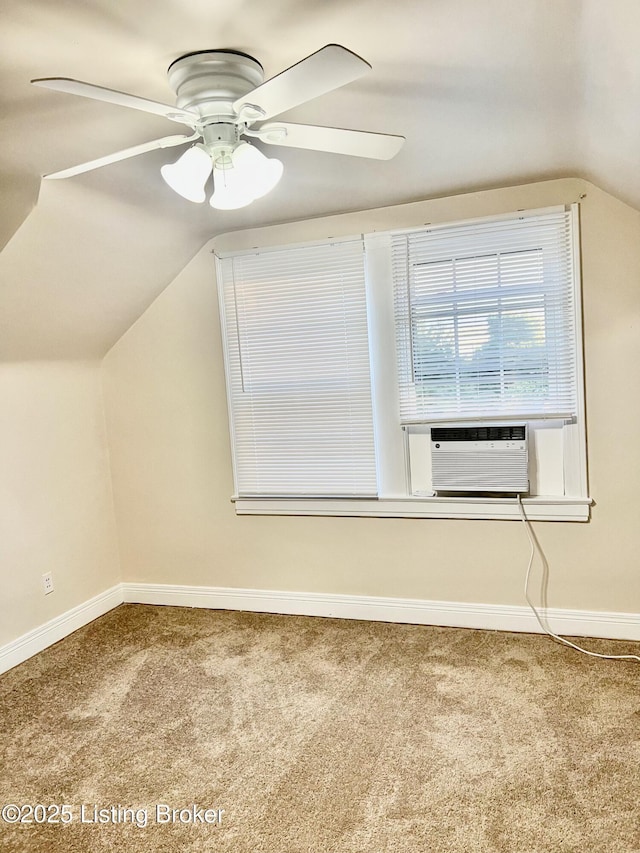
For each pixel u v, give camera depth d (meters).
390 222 2.85
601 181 2.43
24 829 1.77
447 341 2.83
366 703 2.33
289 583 3.25
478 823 1.70
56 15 1.26
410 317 2.87
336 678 2.53
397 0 1.27
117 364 3.43
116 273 2.82
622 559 2.68
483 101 1.78
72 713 2.38
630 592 2.68
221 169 1.73
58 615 3.11
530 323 2.71
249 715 2.30
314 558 3.18
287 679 2.54
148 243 2.79
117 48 1.42
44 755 2.11
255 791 1.88
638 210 2.49
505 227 2.68
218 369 3.24
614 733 2.06
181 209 2.63
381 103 1.79
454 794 1.82
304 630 3.03
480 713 2.21
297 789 1.88
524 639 2.78
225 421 3.26
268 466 3.20
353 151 1.75
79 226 2.35
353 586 3.12
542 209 2.61
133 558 3.56
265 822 1.75
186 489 3.39
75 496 3.26
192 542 3.42
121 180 2.20
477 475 2.82
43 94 1.55
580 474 2.70
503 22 1.35
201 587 3.43
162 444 3.40
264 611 3.31
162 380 3.35
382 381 2.96
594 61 1.47
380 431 3.00
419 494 2.98
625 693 2.29
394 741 2.08
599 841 1.62
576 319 2.62
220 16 1.32
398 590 3.04
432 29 1.39
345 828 1.71
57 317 2.80
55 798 1.90
